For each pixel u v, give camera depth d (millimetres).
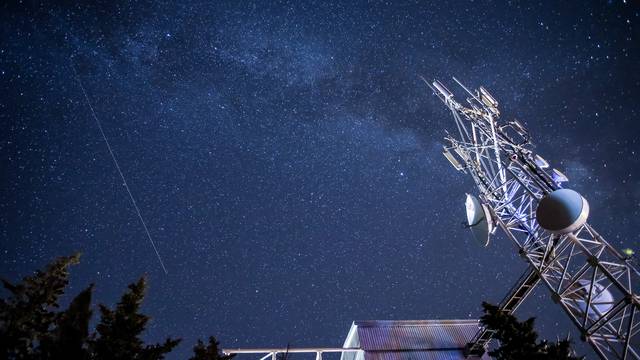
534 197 14430
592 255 12680
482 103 17516
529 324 13312
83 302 8898
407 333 23828
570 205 12727
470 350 22672
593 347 11938
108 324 12406
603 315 12008
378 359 22266
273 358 20219
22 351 10719
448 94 18719
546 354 12430
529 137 15891
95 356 11500
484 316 13914
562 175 14766
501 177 16484
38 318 12250
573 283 13273
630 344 12070
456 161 18344
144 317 12727
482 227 16359
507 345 13148
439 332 24109
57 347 8477
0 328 11664
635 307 11484
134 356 12141
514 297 17766
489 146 17062
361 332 23547
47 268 13195
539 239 14930
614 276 12383
